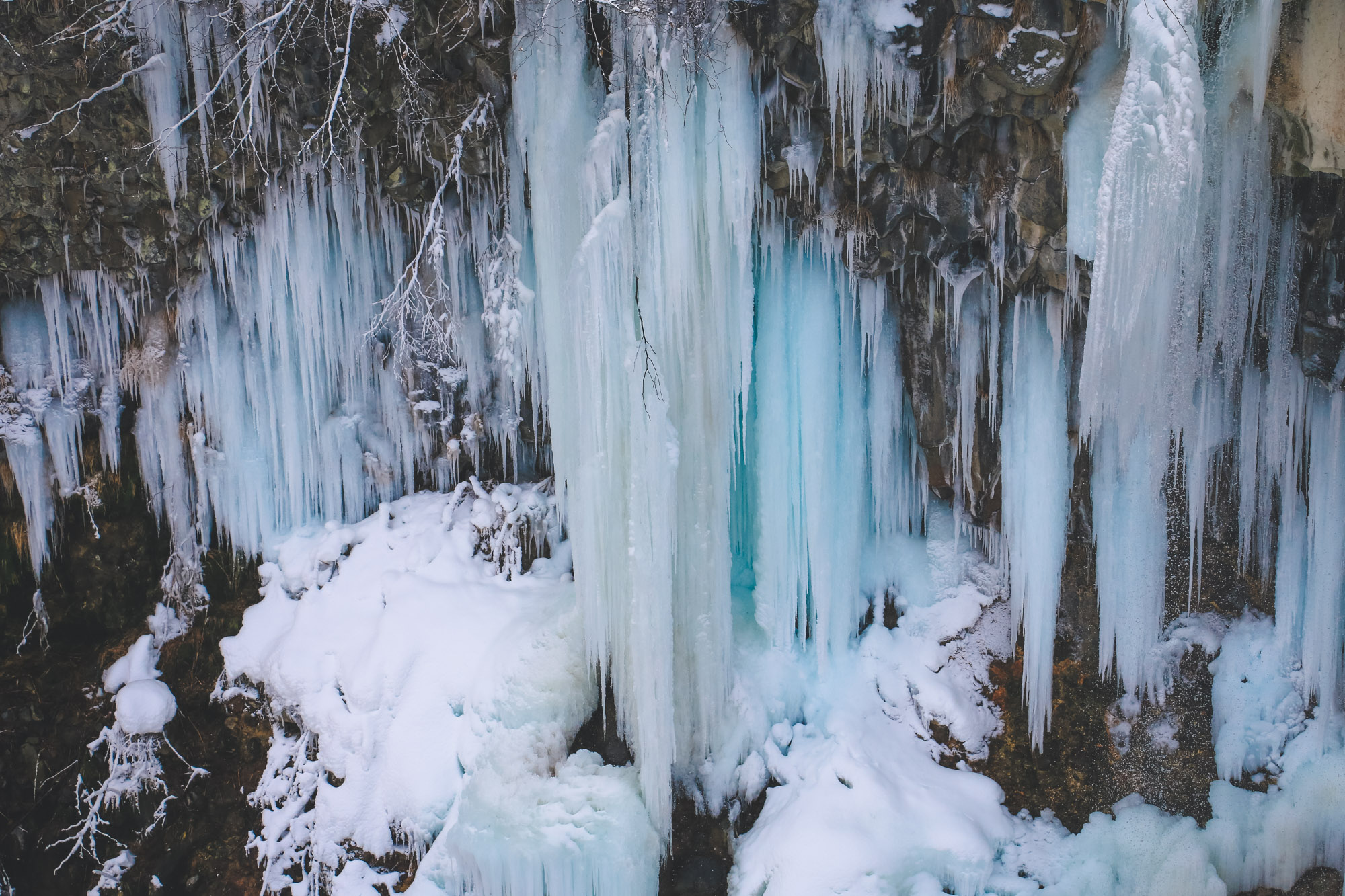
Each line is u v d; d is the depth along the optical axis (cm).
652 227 685
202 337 867
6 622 899
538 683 788
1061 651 828
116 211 775
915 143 676
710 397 737
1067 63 610
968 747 812
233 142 745
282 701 835
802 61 653
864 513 861
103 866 833
